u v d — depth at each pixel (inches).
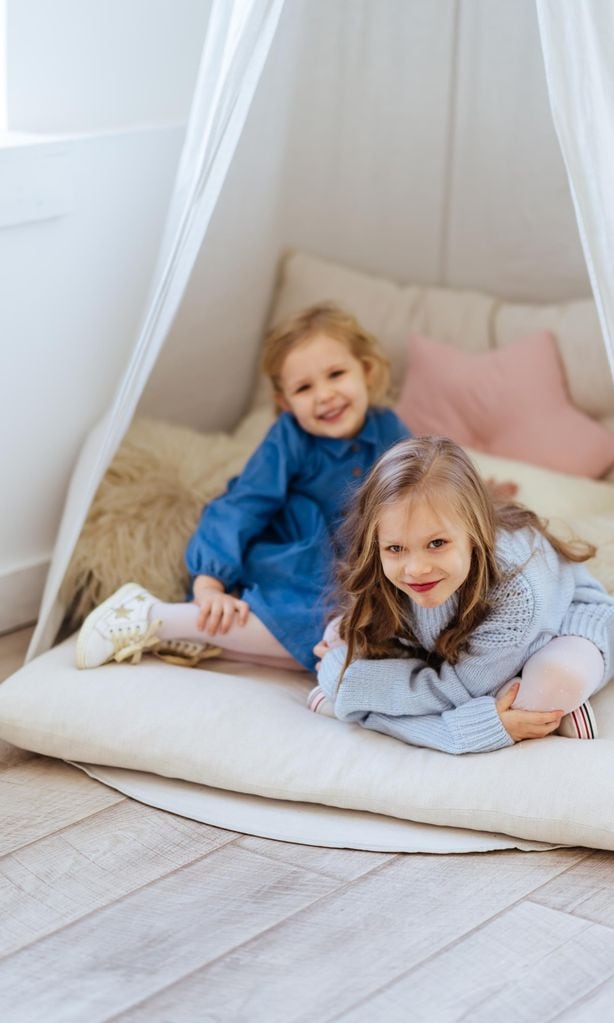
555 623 69.6
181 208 75.2
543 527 72.3
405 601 68.9
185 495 89.6
